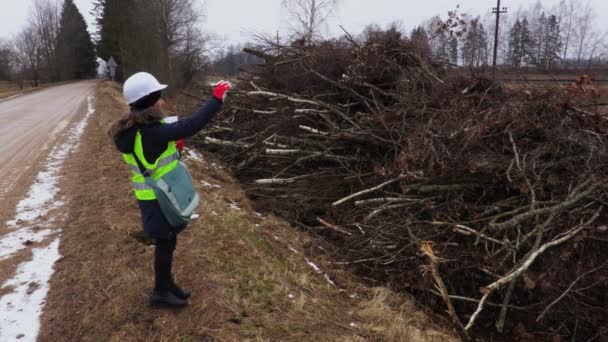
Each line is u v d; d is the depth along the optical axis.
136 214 4.81
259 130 8.42
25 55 63.19
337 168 6.96
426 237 4.95
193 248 4.06
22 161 7.74
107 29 42.28
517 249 4.38
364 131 6.61
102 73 76.38
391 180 5.79
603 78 6.44
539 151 5.14
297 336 3.03
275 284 3.69
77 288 3.40
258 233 5.02
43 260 3.88
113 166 6.95
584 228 4.42
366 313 3.67
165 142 2.55
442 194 5.46
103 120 12.70
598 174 4.77
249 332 2.95
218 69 20.78
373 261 5.17
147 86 2.52
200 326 2.94
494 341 4.36
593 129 5.72
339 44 8.79
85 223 4.65
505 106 5.65
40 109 18.14
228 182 7.39
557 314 4.40
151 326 2.92
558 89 5.75
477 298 4.75
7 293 3.36
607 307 4.36
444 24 7.93
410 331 3.41
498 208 5.02
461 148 5.32
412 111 6.62
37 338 2.86
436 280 4.37
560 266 4.33
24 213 5.06
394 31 8.42
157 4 27.55
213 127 9.45
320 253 5.35
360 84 7.53
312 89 8.24
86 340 2.83
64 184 6.20
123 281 3.43
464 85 7.08
